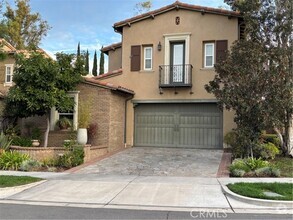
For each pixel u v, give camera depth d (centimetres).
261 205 832
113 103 1775
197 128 1875
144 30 1983
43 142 1775
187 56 1895
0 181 1059
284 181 1077
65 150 1502
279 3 1484
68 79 1612
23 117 1711
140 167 1384
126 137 1958
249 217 731
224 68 1363
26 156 1426
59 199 900
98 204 852
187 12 1917
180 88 1886
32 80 1528
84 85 1756
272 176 1182
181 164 1431
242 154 1388
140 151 1767
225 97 1346
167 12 1950
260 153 1411
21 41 3397
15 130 1744
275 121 1323
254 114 1325
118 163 1468
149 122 1955
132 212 772
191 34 1898
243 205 833
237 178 1145
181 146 1892
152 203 852
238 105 1338
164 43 1941
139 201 872
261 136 1528
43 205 843
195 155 1638
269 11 1492
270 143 1555
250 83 1313
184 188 996
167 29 1942
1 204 854
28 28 3616
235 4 1630
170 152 1730
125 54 2008
